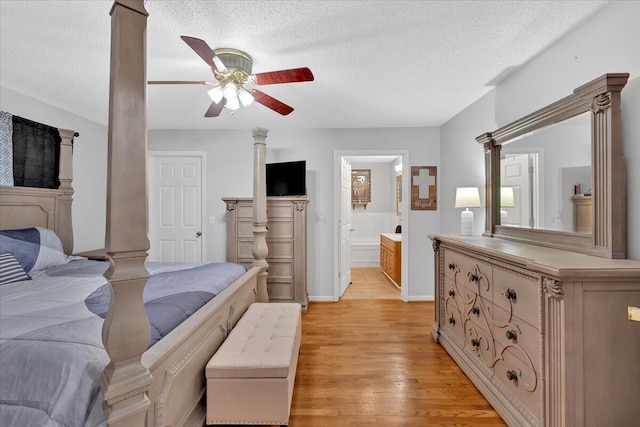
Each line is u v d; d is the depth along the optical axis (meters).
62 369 0.95
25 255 2.23
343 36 1.91
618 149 1.47
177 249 4.21
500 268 1.78
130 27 0.92
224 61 2.02
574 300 1.27
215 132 4.16
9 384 0.94
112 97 0.90
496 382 1.82
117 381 0.89
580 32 1.80
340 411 1.80
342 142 4.07
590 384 1.27
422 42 1.99
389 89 2.77
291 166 3.83
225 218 4.15
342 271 4.36
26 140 2.69
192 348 1.45
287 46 2.02
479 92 2.84
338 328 3.10
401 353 2.54
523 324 1.56
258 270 2.70
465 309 2.26
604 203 1.51
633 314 1.04
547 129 1.98
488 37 1.93
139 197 0.94
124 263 0.91
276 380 1.52
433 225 4.01
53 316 1.27
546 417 1.38
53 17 1.71
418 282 4.04
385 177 6.66
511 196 2.38
